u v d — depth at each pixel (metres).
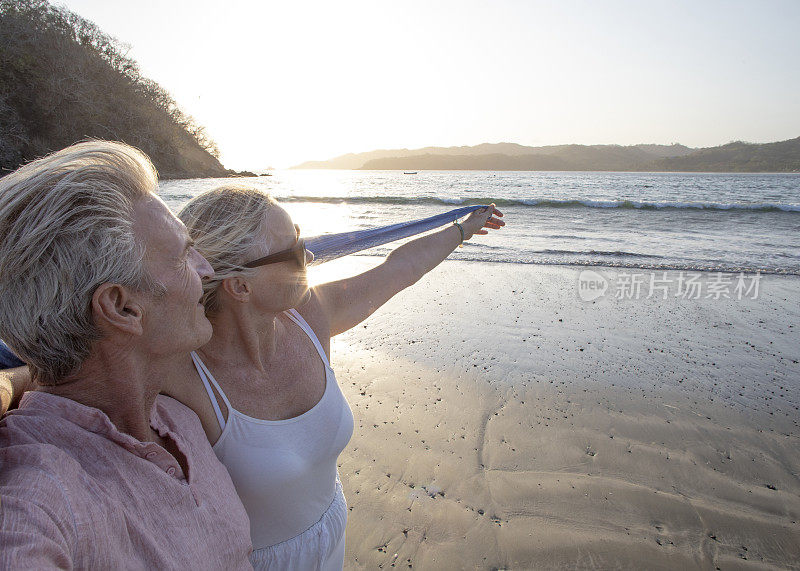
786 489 2.97
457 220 2.07
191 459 0.87
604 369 4.52
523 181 68.69
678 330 5.63
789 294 7.17
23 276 0.66
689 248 10.90
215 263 1.03
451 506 2.76
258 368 1.13
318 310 1.41
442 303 6.54
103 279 0.67
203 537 0.79
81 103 53.62
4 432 0.68
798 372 4.54
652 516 2.74
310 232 12.16
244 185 1.12
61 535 0.56
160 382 0.84
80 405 0.72
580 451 3.29
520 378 4.30
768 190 44.31
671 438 3.46
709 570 2.41
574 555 2.47
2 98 47.56
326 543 1.26
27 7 53.75
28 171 0.67
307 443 1.19
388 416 3.65
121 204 0.70
